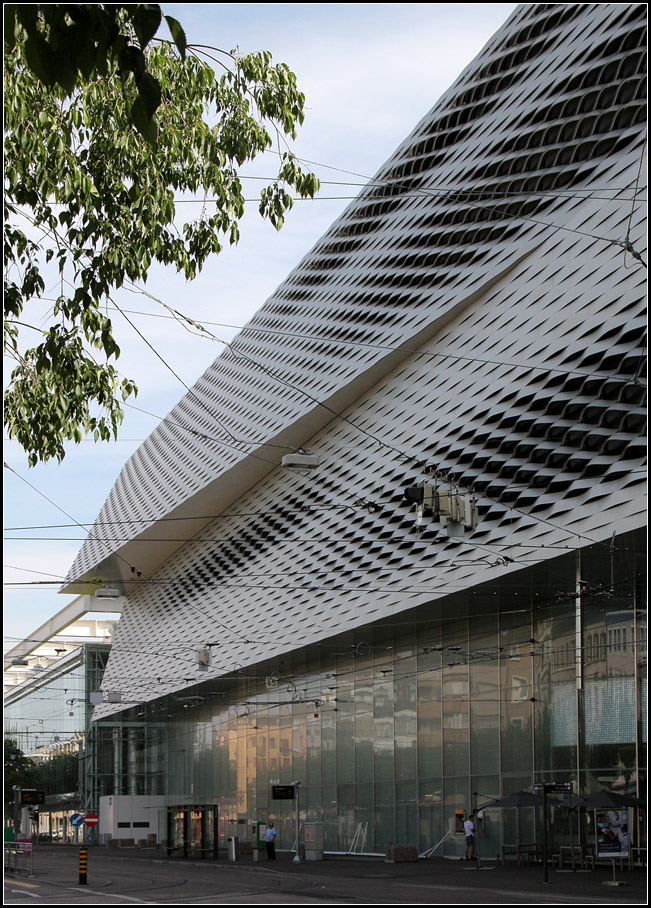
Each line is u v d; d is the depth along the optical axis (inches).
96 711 2497.5
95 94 477.1
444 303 1389.0
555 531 1003.3
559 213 1182.3
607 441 971.3
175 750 2379.4
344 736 1569.9
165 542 2351.1
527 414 1127.0
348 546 1486.2
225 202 518.3
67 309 481.7
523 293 1213.7
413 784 1389.0
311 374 1766.7
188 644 1972.2
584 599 1129.4
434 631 1376.7
